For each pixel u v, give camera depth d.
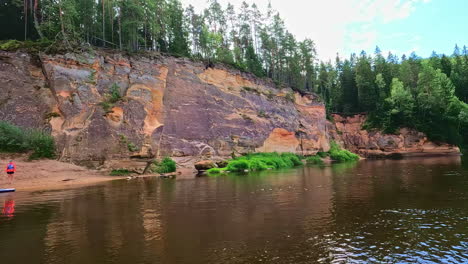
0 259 5.70
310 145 54.06
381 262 5.43
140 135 28.84
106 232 7.58
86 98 27.19
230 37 68.56
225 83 44.03
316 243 6.54
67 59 27.61
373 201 11.56
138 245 6.52
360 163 42.75
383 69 83.00
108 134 26.77
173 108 35.50
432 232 7.30
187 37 54.84
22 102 24.98
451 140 59.28
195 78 39.44
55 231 7.70
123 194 14.44
